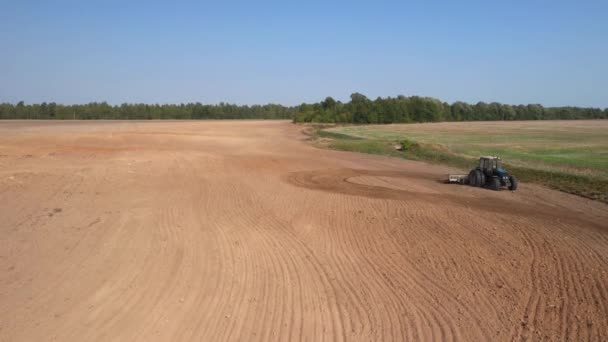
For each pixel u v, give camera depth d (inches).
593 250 462.0
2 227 500.1
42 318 295.9
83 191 722.8
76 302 320.2
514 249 460.4
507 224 560.7
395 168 1120.8
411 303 333.4
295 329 290.4
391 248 457.4
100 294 334.0
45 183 785.6
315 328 292.5
